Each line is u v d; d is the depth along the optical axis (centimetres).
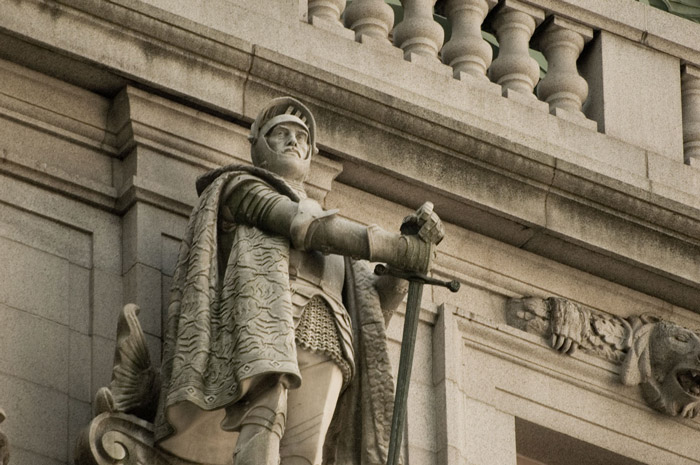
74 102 2108
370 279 2050
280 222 1997
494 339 2208
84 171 2098
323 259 2027
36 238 2058
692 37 2416
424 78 2242
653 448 2255
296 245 1994
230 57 2131
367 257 1986
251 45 2136
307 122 2094
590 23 2375
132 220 2083
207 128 2128
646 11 2402
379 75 2222
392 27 2302
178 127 2119
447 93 2247
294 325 1975
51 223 2069
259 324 1944
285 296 1961
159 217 2088
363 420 2009
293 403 1978
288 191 2027
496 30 2350
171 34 2114
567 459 2247
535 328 2230
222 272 2009
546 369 2227
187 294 1972
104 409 1961
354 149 2166
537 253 2258
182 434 1956
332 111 2162
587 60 2386
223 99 2128
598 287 2281
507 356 2211
